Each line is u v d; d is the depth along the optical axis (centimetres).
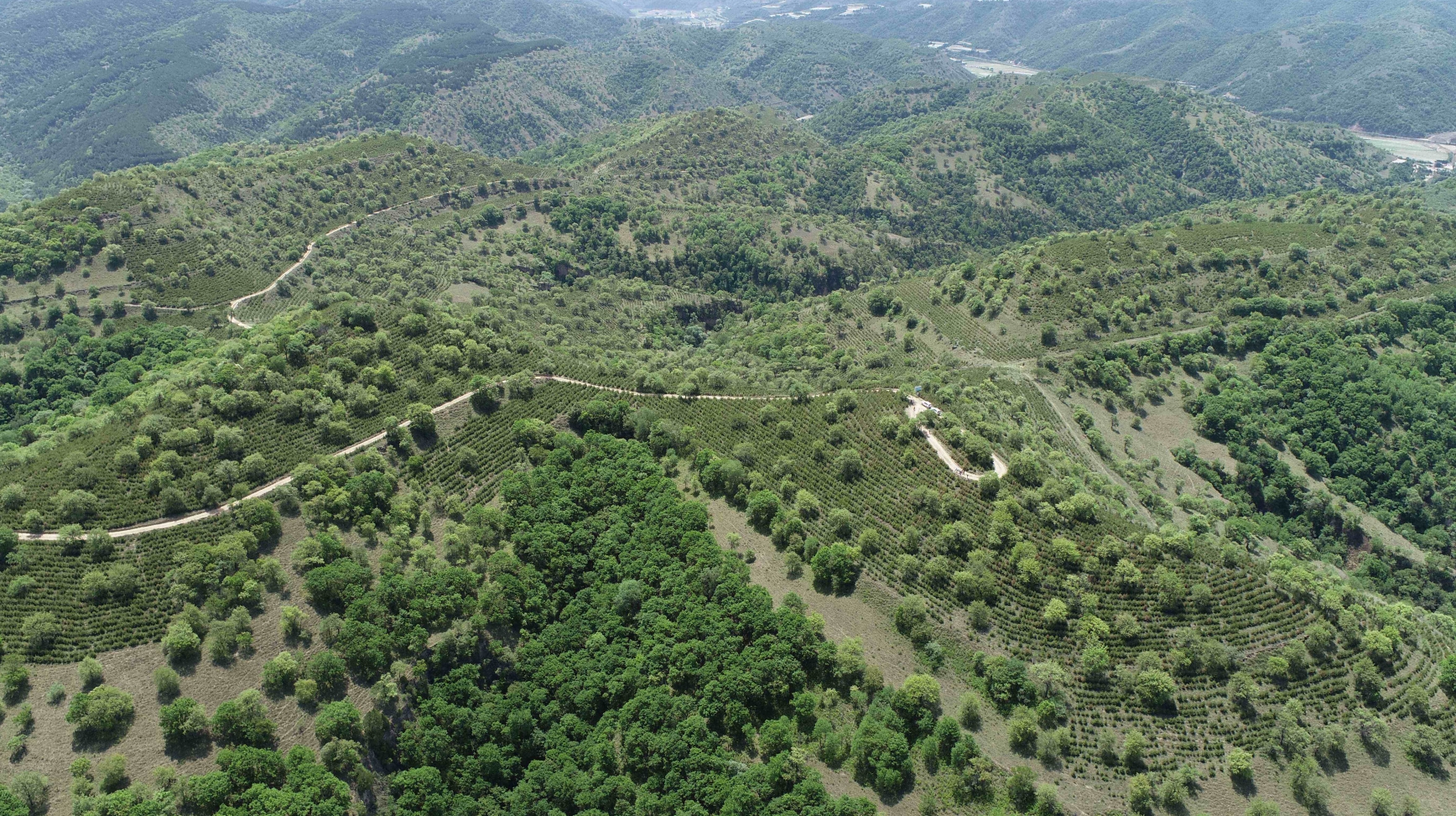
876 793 10669
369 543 13325
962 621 12900
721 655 11925
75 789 9638
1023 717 11444
